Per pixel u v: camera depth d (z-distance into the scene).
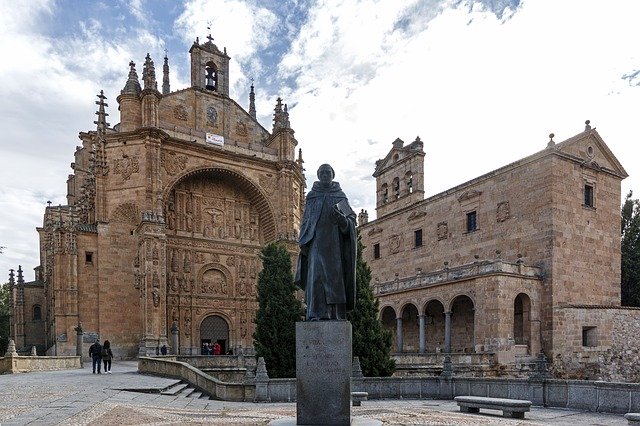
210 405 18.03
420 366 33.34
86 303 50.06
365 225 67.75
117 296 51.09
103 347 32.50
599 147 46.50
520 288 39.78
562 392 17.86
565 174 42.97
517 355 38.22
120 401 17.03
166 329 52.06
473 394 20.36
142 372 30.55
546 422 14.16
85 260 50.69
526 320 40.38
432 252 54.72
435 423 12.58
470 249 49.59
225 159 59.47
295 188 65.19
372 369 27.59
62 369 36.22
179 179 56.00
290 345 30.55
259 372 19.88
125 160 52.78
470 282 41.03
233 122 63.25
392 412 15.50
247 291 60.75
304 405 10.40
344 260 11.46
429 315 51.81
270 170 62.84
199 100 60.75
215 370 31.38
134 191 52.19
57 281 49.25
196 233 58.62
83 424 11.66
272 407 17.34
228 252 60.44
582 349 40.56
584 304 42.12
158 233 50.16
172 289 55.53
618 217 46.56
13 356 32.31
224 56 65.69
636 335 43.31
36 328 71.25
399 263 60.22
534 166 43.62
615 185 46.91
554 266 40.97
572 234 42.59
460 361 35.94
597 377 40.47
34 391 19.56
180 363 25.86
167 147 55.34
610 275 44.75
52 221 64.00
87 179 60.97
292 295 32.06
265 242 63.50
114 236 51.91
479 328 39.62
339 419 10.28
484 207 48.41
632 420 12.59
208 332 57.91
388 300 51.34
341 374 10.38
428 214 55.94
